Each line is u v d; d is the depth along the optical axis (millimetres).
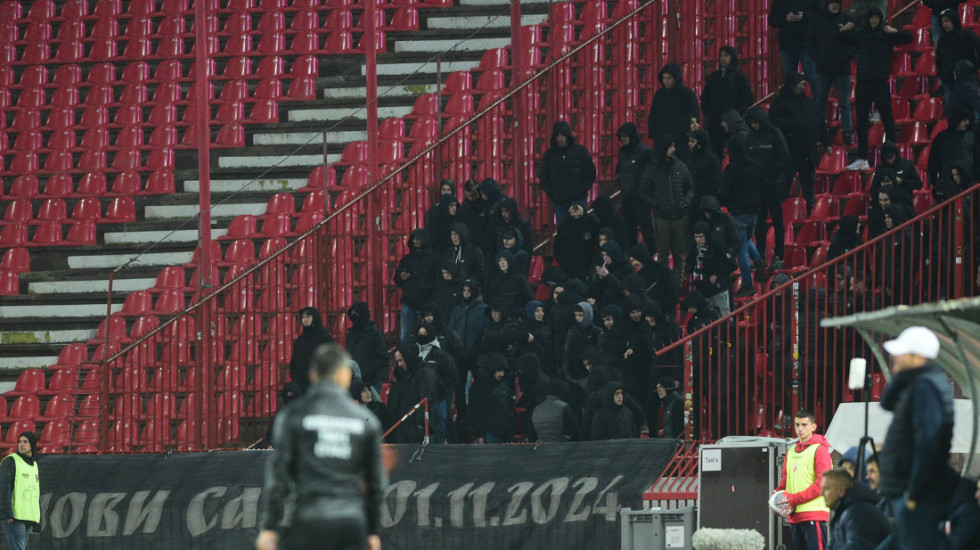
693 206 65125
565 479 52406
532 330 60312
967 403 44438
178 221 86812
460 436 61688
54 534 60000
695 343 53156
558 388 56469
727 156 72688
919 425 28359
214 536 57688
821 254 66938
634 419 55312
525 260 64875
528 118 73375
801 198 71250
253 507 57312
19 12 106500
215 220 86438
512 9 76500
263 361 67938
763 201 65188
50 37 105438
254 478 58000
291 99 93750
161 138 94875
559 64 73938
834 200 70250
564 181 67062
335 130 91000
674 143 65125
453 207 67750
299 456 27781
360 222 71562
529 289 63656
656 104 68625
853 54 70625
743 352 53156
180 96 98812
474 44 95438
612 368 55344
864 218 67375
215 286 71875
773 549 44875
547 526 52094
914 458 28469
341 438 27766
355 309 63156
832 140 74562
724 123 65312
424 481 54688
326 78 95375
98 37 104312
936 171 63938
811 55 71312
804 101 67875
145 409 64500
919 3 79500
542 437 55938
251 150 90750
